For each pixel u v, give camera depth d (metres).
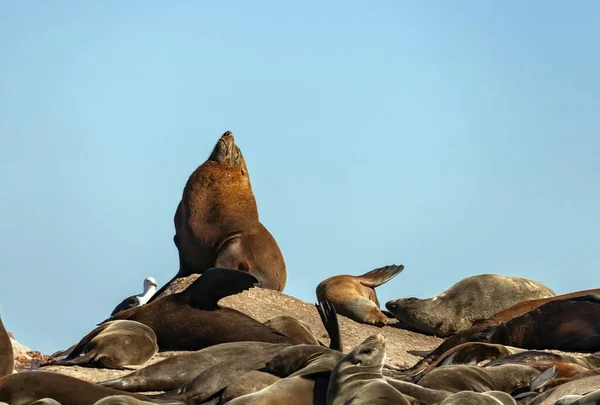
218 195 79.81
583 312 60.59
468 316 74.56
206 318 58.31
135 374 45.31
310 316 70.38
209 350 46.88
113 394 39.53
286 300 72.88
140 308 59.50
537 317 61.31
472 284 75.69
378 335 38.09
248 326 57.94
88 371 50.28
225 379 43.34
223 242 78.69
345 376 37.22
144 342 54.31
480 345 51.81
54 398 38.47
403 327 77.44
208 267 80.06
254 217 80.75
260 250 79.62
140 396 40.12
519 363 47.50
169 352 57.47
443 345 61.81
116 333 53.94
